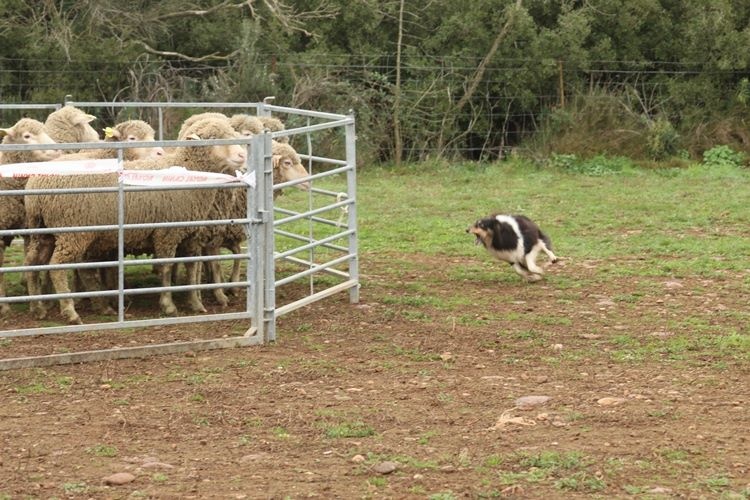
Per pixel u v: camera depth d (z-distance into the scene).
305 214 10.33
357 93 23.81
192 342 9.44
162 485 6.21
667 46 25.52
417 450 6.82
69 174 9.76
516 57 24.73
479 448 6.84
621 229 16.17
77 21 24.22
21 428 7.31
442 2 25.09
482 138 25.23
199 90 23.84
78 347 9.63
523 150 24.17
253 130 12.34
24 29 23.03
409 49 24.70
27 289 11.85
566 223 16.67
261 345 9.67
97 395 8.12
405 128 24.05
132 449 6.89
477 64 24.64
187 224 9.22
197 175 9.70
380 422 7.43
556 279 12.73
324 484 6.22
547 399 7.90
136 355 9.21
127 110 23.02
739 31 25.58
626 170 22.83
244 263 13.66
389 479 6.30
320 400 7.96
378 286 12.36
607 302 11.51
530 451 6.73
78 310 11.23
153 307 11.34
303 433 7.20
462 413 7.63
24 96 23.12
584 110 24.47
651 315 10.86
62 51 22.89
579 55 24.61
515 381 8.48
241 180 9.65
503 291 12.13
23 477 6.36
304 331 10.22
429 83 24.25
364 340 9.88
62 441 7.04
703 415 7.52
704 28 24.89
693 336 9.95
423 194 19.73
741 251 14.30
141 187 9.12
